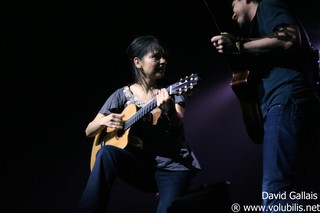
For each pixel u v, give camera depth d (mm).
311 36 5539
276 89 2066
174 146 2838
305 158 1994
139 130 2902
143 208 5945
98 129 3062
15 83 6121
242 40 2119
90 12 5785
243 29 2381
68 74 6277
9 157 5949
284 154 1900
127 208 5984
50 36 5969
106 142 3094
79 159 6129
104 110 3137
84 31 6000
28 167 5992
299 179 1921
